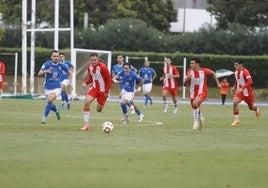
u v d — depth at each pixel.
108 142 47.12
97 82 58.09
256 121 71.94
